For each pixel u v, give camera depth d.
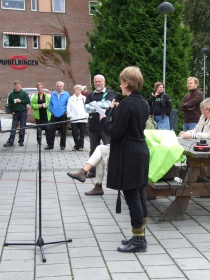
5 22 32.62
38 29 33.66
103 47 14.33
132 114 3.99
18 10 32.91
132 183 4.06
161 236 4.75
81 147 11.55
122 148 4.07
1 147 12.06
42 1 33.59
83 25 34.81
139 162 4.07
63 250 4.31
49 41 34.09
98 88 7.54
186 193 5.29
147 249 4.35
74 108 11.30
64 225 5.12
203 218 5.43
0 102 27.97
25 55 33.56
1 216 5.44
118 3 13.85
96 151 6.36
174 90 13.77
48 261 4.03
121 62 13.88
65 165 9.20
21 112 12.28
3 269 3.85
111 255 4.19
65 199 6.32
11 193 6.65
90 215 5.53
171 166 4.98
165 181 5.21
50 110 11.58
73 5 34.44
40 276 3.71
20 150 11.50
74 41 34.72
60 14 34.16
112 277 3.69
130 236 4.73
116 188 4.12
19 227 5.02
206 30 31.62
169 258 4.12
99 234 4.80
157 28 13.48
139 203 4.22
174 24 13.62
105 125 4.11
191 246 4.44
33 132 15.89
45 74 34.25
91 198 6.39
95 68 15.32
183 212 5.33
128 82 4.09
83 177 6.25
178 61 13.66
